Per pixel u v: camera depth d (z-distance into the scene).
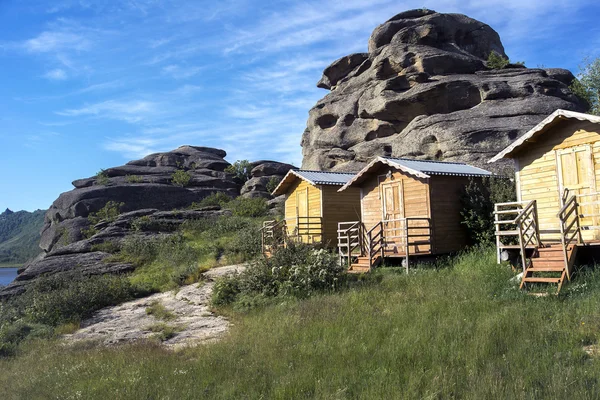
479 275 15.22
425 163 21.80
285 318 13.16
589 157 14.98
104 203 47.94
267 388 8.19
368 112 42.16
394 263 20.50
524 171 16.92
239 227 35.59
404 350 9.14
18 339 16.55
